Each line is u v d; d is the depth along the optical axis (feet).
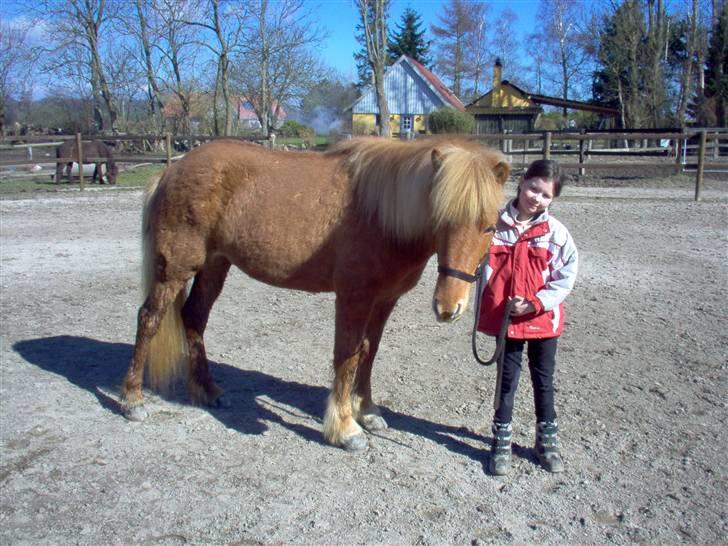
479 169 8.89
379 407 13.06
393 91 124.16
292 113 161.38
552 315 10.16
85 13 97.66
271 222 11.25
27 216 37.06
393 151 10.39
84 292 21.26
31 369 14.67
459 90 206.28
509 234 10.03
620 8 115.85
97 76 104.53
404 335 17.54
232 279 24.08
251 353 16.10
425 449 11.35
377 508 9.50
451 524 9.14
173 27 100.37
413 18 190.90
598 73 137.69
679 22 128.06
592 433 11.85
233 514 9.32
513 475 10.48
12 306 19.52
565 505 9.63
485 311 10.26
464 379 14.53
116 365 15.14
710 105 109.29
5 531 8.83
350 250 10.62
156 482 10.12
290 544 8.66
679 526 9.12
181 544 8.64
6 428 11.78
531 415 12.67
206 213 11.71
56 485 9.98
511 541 8.77
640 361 15.44
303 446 11.43
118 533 8.85
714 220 35.86
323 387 14.16
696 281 22.90
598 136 46.98
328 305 20.51
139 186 53.16
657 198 44.86
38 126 132.87
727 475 10.43
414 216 9.80
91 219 36.22
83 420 12.25
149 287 12.46
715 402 13.15
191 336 13.08
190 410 12.91
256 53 103.14
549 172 9.48
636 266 25.26
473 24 200.54
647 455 11.07
